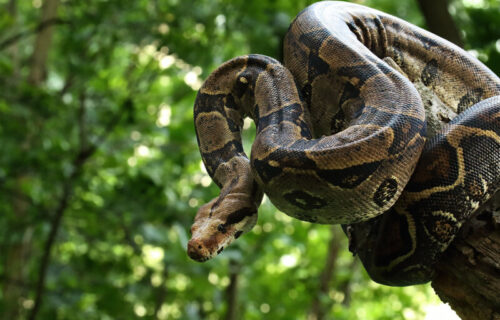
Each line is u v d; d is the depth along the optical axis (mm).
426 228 4617
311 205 4734
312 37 5723
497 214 4516
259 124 5445
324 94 5523
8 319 16156
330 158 4547
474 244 4488
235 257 12438
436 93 6133
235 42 13930
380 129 4641
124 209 12133
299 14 6215
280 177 4723
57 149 13734
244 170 5758
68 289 14086
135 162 15789
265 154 4852
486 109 4777
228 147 5969
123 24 13539
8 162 13258
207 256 5266
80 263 15023
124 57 17266
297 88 5664
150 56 15211
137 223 12227
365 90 5141
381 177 4555
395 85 5055
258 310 22016
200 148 6113
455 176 4574
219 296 17078
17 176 13945
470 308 4613
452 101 6070
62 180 13180
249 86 5965
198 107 6176
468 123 4715
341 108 5367
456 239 4586
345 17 6254
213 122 6055
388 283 5062
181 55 13156
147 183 12203
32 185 14758
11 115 14023
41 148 13547
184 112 16641
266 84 5707
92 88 14992
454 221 4539
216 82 6156
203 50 13148
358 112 5098
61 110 13758
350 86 5285
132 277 17172
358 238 5355
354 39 5758
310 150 4637
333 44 5531
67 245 19109
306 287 21375
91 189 13875
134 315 18641
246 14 11750
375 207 4637
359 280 24000
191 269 13188
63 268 13914
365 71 5242
